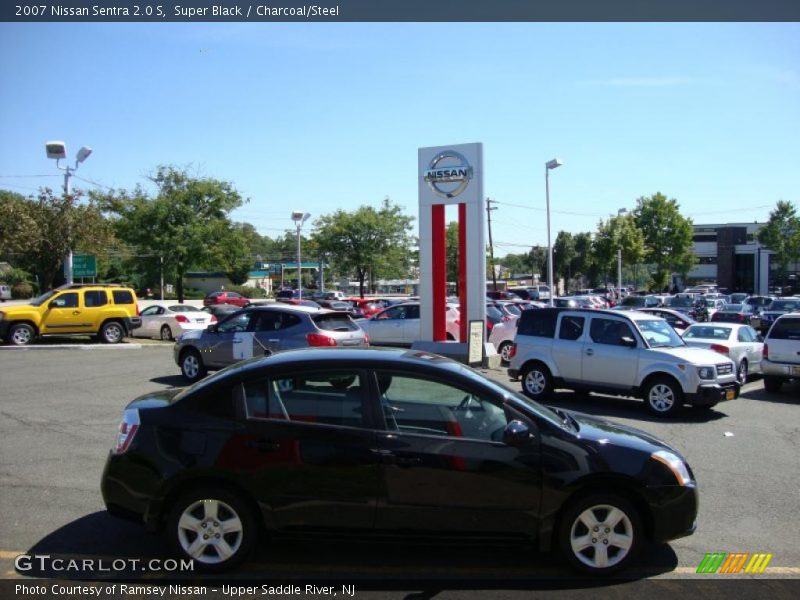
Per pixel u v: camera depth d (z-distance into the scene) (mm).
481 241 17906
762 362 13891
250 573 4633
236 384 4770
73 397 11766
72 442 8430
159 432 4668
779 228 64812
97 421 9711
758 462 8086
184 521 4582
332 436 4578
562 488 4562
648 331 11484
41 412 10367
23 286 54594
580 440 4707
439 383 4746
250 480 4531
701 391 10625
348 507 4531
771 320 29109
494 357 17766
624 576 4684
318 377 4762
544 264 85312
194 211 42500
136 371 15328
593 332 11758
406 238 47000
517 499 4551
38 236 26219
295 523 4551
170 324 24312
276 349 12523
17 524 5555
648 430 9953
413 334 19969
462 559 4938
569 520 4598
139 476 4613
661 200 55188
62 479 6828
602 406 11836
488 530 4562
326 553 5000
